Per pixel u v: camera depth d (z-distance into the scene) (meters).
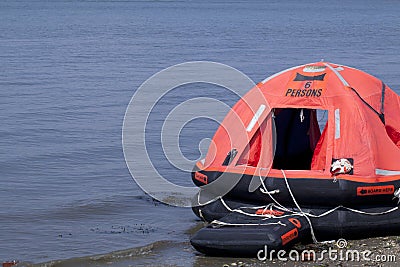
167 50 74.44
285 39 93.19
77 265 15.23
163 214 19.38
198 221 18.69
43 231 17.94
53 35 97.12
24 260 15.77
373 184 15.79
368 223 15.89
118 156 26.70
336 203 15.80
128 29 115.94
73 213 19.58
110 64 60.56
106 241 17.08
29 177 23.66
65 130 31.78
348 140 16.22
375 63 60.25
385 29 120.50
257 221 15.66
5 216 19.19
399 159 16.56
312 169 16.75
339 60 63.31
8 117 34.78
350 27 127.81
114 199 20.84
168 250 16.12
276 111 17.88
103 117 35.16
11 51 71.81
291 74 17.89
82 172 24.31
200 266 14.80
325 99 17.02
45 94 42.81
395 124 17.69
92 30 111.31
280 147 19.25
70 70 56.00
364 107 16.88
